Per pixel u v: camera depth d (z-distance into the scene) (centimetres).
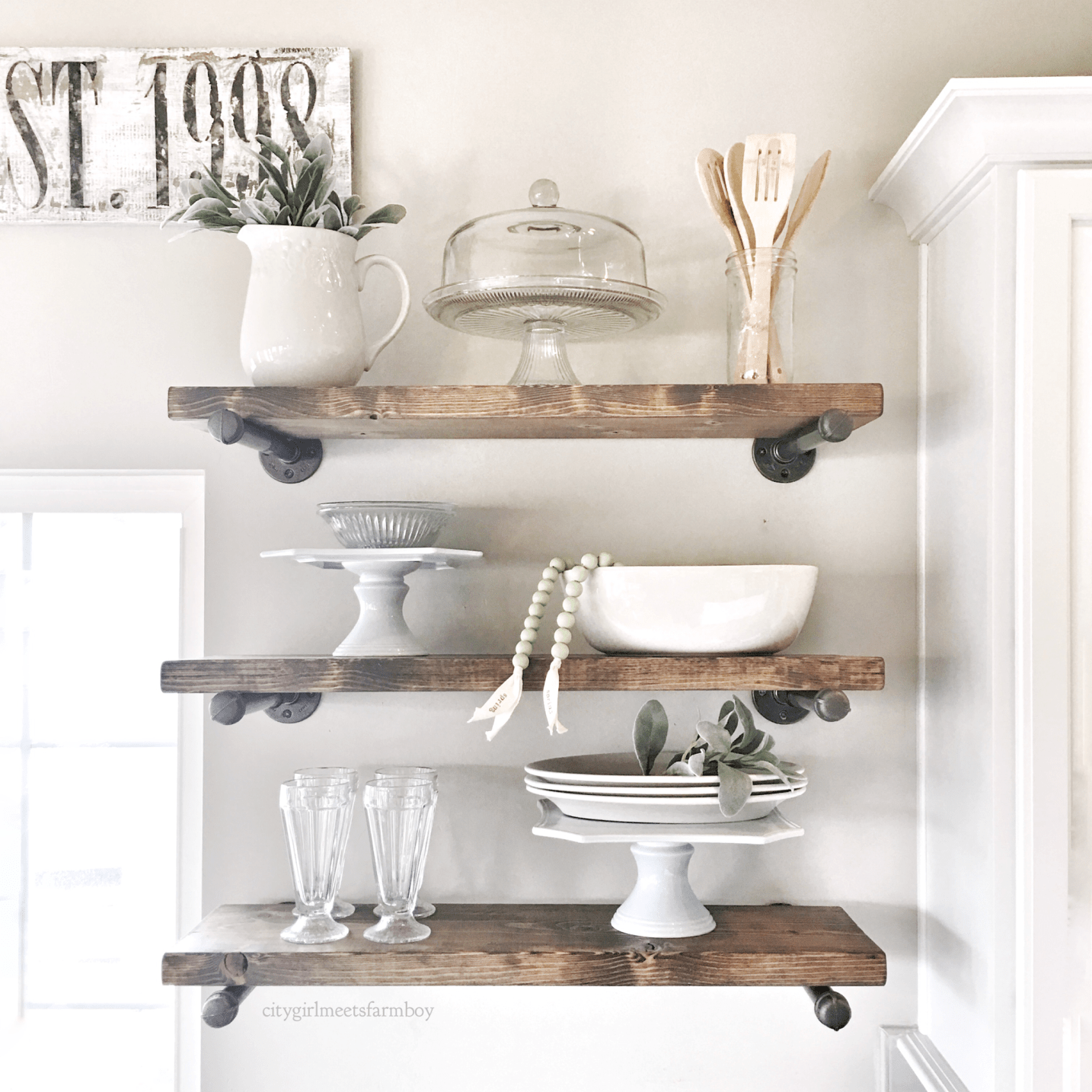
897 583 117
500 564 117
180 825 119
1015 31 118
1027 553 92
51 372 118
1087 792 92
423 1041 115
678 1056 115
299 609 117
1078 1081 91
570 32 119
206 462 118
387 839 102
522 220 102
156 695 127
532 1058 115
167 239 119
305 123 117
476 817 117
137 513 121
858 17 119
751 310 104
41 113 118
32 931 126
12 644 126
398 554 99
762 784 98
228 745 117
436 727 117
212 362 118
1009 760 93
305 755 117
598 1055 115
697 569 96
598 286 97
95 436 118
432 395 98
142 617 127
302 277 102
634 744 107
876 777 116
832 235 118
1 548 127
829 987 100
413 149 119
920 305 118
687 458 117
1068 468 92
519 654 98
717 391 98
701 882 116
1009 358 94
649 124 119
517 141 119
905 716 116
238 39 119
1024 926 91
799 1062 114
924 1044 110
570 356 118
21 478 119
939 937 109
